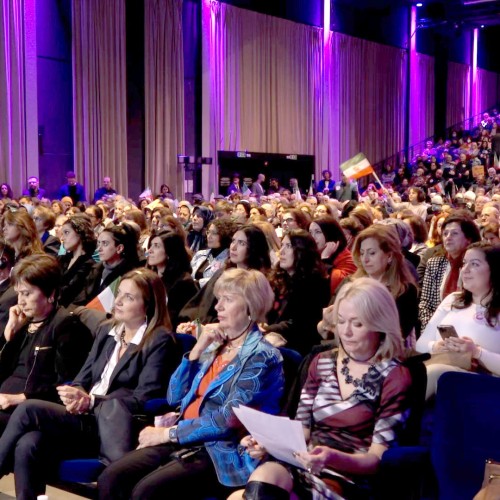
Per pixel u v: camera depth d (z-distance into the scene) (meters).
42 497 3.69
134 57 17.44
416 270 5.94
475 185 20.61
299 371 3.42
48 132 15.94
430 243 7.72
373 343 3.22
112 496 3.51
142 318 4.21
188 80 18.98
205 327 3.80
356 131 24.31
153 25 17.66
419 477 3.09
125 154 17.19
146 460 3.58
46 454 3.94
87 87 16.36
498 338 4.03
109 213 12.52
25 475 3.88
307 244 5.09
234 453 3.43
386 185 23.75
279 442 2.92
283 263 5.11
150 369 4.08
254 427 2.97
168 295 5.80
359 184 24.19
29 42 15.30
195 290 5.89
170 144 18.30
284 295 5.08
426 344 4.33
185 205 11.85
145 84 17.58
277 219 10.66
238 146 20.19
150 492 3.35
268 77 20.88
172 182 18.41
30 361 4.44
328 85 22.88
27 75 15.30
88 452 4.06
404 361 3.20
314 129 22.53
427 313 5.47
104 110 16.70
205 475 3.45
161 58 17.91
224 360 3.66
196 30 19.02
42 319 4.52
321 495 2.94
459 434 3.15
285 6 21.55
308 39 22.14
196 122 19.25
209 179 19.36
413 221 7.57
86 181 16.48
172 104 18.28
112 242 6.11
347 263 5.71
